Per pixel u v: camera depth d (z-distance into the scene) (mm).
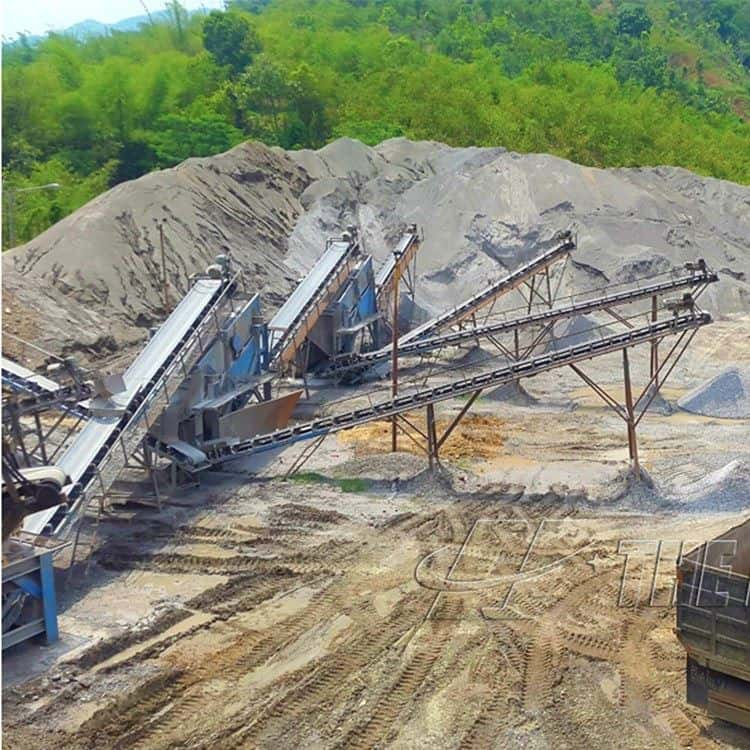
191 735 15492
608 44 145250
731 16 183000
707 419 35469
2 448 16812
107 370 37312
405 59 100938
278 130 82500
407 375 41531
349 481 27516
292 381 39969
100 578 21422
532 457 30391
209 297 29469
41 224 59156
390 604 19953
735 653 14250
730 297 52781
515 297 51531
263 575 21391
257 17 133500
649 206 59000
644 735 15328
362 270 41219
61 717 15953
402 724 15719
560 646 18078
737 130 108625
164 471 27625
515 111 86750
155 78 80375
